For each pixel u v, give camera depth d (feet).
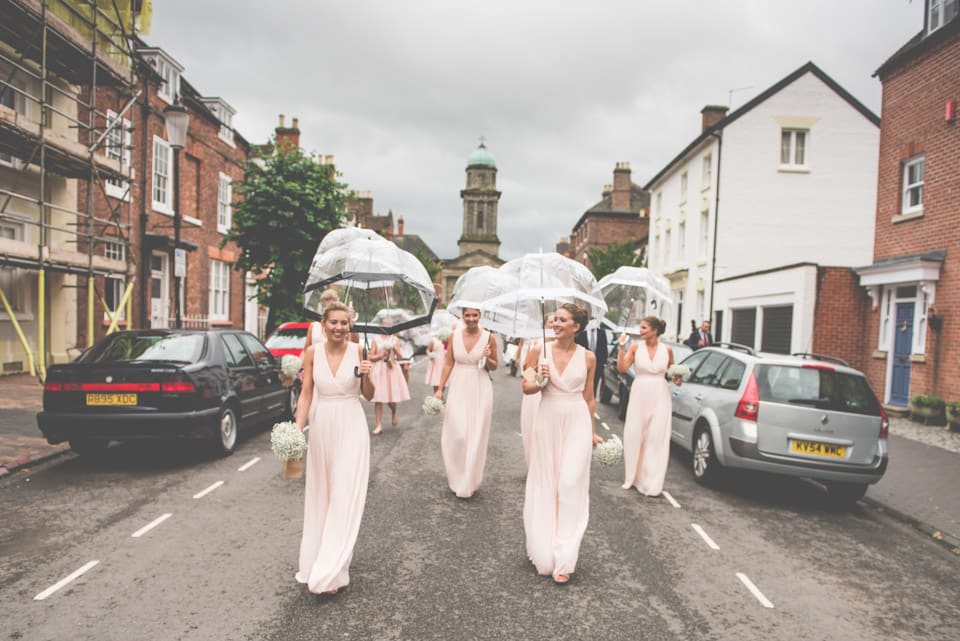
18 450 23.72
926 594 14.47
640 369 21.81
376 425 31.55
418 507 18.99
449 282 275.80
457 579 13.88
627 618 12.34
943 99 38.68
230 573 13.82
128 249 44.93
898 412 40.55
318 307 23.40
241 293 80.23
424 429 31.99
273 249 54.80
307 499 13.35
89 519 17.16
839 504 22.21
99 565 14.10
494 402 43.68
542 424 14.62
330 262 20.86
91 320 40.45
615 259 113.60
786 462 20.88
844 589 14.49
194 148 65.41
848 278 48.32
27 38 37.88
